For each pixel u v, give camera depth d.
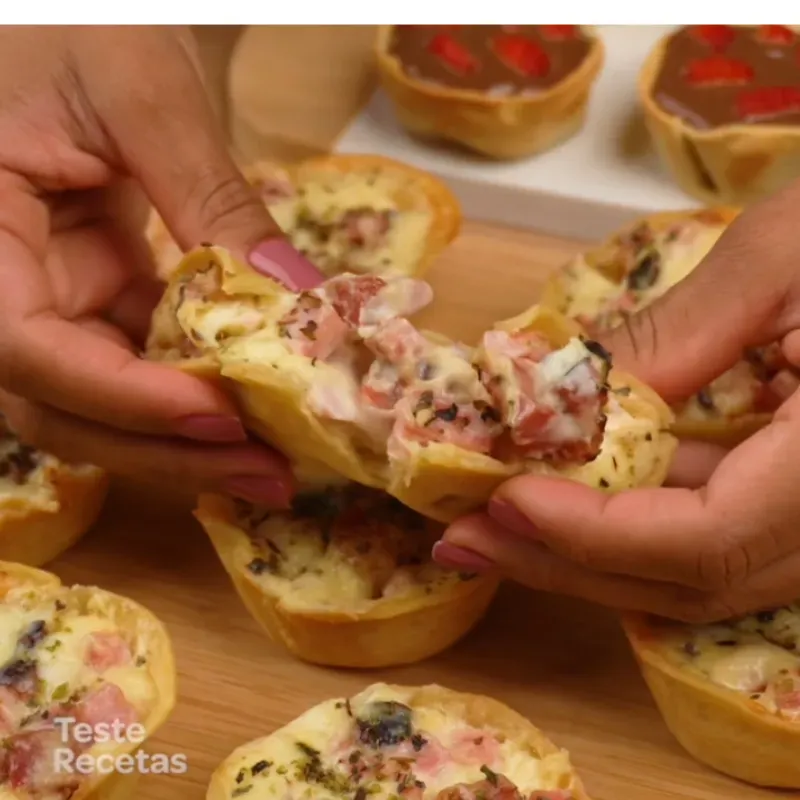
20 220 0.47
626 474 0.43
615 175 0.59
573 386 0.41
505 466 0.42
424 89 0.58
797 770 0.44
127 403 0.44
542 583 0.44
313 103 0.61
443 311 0.55
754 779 0.45
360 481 0.43
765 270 0.45
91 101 0.47
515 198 0.58
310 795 0.43
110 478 0.49
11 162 0.47
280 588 0.46
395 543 0.47
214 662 0.47
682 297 0.46
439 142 0.60
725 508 0.41
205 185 0.46
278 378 0.42
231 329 0.43
